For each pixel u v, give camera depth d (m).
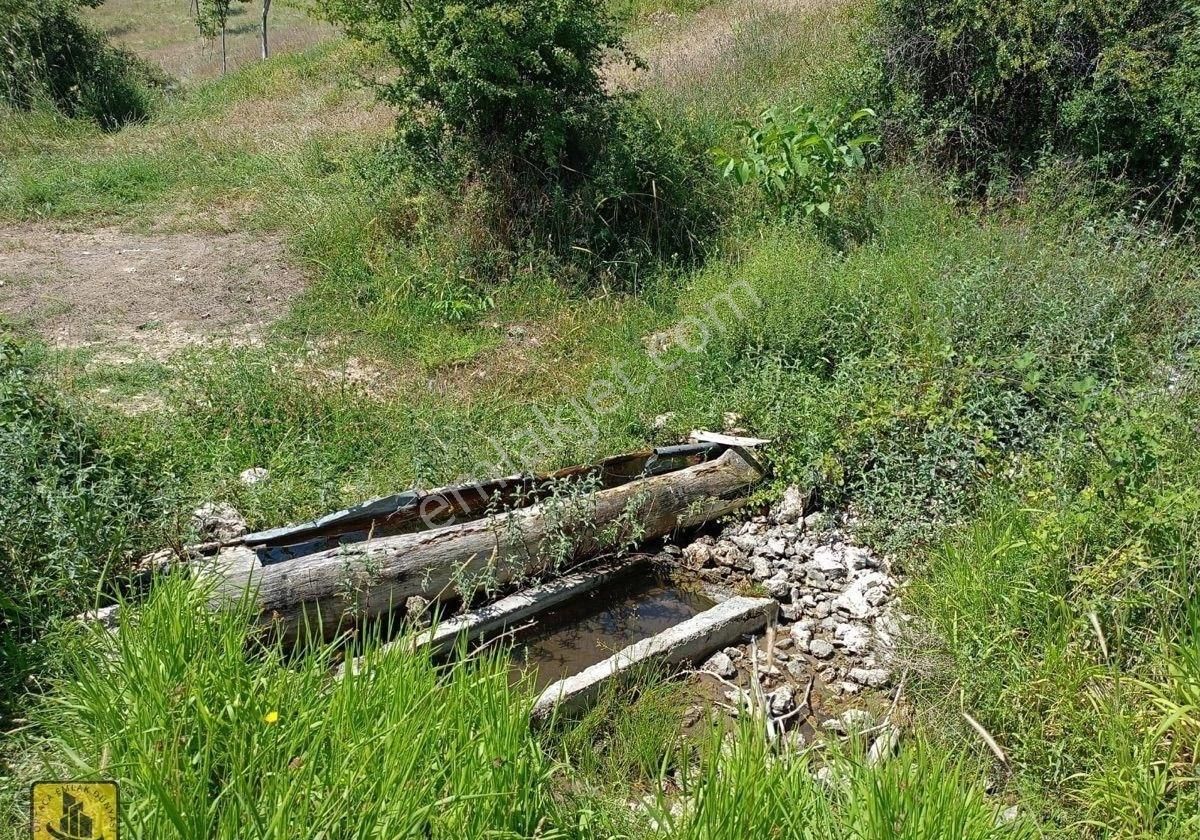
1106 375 5.46
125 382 5.85
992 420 5.13
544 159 7.70
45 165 10.09
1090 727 3.37
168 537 4.16
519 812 2.86
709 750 3.19
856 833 2.81
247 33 24.48
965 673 3.72
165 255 7.95
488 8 7.18
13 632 3.60
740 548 5.08
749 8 12.52
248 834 2.52
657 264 7.49
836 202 7.86
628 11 13.67
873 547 4.94
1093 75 7.85
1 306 6.90
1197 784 3.06
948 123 8.35
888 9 8.73
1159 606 3.62
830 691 4.14
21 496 3.90
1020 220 7.68
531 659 4.28
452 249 7.46
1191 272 6.86
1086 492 3.97
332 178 9.03
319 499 4.67
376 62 9.12
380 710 3.02
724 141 8.58
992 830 2.88
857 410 5.29
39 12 12.48
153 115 13.00
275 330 6.71
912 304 6.05
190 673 3.03
